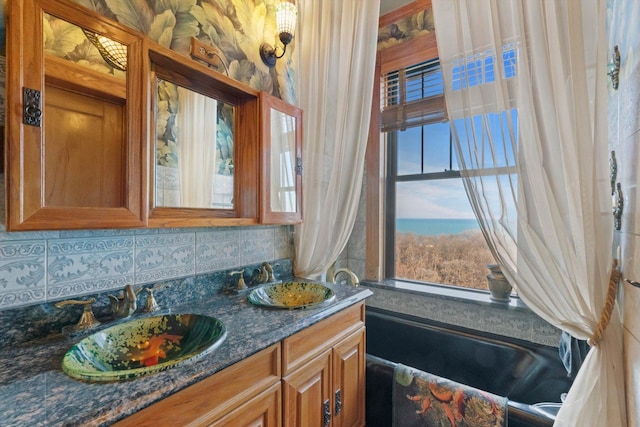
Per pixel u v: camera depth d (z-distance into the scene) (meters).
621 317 1.05
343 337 1.41
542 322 1.78
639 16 0.90
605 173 1.06
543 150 1.14
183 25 1.35
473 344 1.95
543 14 1.14
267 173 1.58
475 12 1.28
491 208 1.26
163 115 1.26
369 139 2.49
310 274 1.93
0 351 0.86
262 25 1.76
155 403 0.70
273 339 1.02
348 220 1.82
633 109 0.95
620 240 1.06
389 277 2.53
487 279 2.02
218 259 1.52
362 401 1.53
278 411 1.05
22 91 0.79
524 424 1.10
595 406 1.04
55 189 0.88
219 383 0.85
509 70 1.21
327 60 1.85
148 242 1.23
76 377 0.73
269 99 1.60
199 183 1.41
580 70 1.07
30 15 0.81
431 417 1.31
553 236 1.13
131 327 1.04
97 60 0.98
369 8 1.75
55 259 0.98
